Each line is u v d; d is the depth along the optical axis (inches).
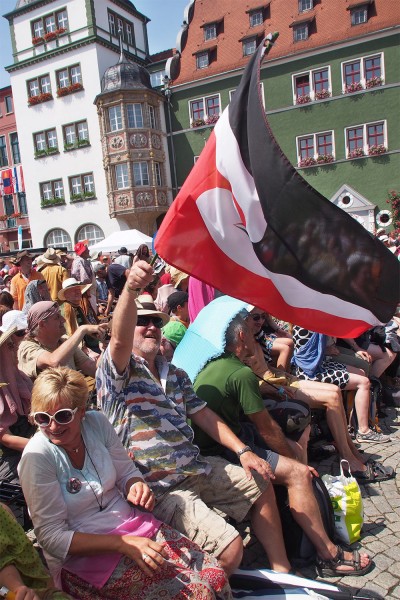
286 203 118.3
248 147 119.3
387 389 216.7
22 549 75.5
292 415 131.1
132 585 81.6
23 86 1232.2
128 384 102.0
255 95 114.4
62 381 84.0
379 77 960.9
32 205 1259.8
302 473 111.3
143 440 101.0
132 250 699.4
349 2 1004.6
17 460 118.7
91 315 268.2
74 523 86.0
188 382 113.7
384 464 155.1
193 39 1173.1
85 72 1151.0
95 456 89.4
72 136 1189.1
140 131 1100.5
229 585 88.7
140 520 89.7
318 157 1020.5
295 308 125.0
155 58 1359.5
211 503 107.8
